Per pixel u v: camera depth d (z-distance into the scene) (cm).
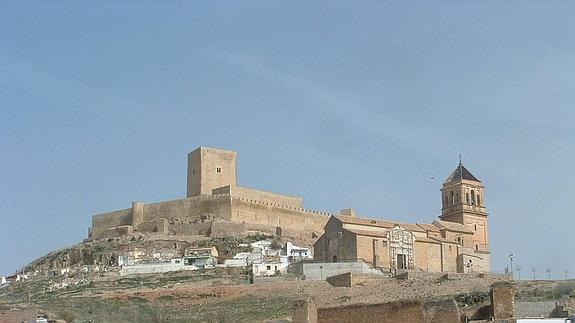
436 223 19262
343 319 8244
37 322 9994
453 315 7738
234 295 15038
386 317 8069
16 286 19138
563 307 9744
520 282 13450
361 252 17000
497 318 7900
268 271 17812
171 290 15538
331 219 17762
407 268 17412
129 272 19075
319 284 15225
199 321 13325
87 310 13838
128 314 13812
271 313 13412
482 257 18975
